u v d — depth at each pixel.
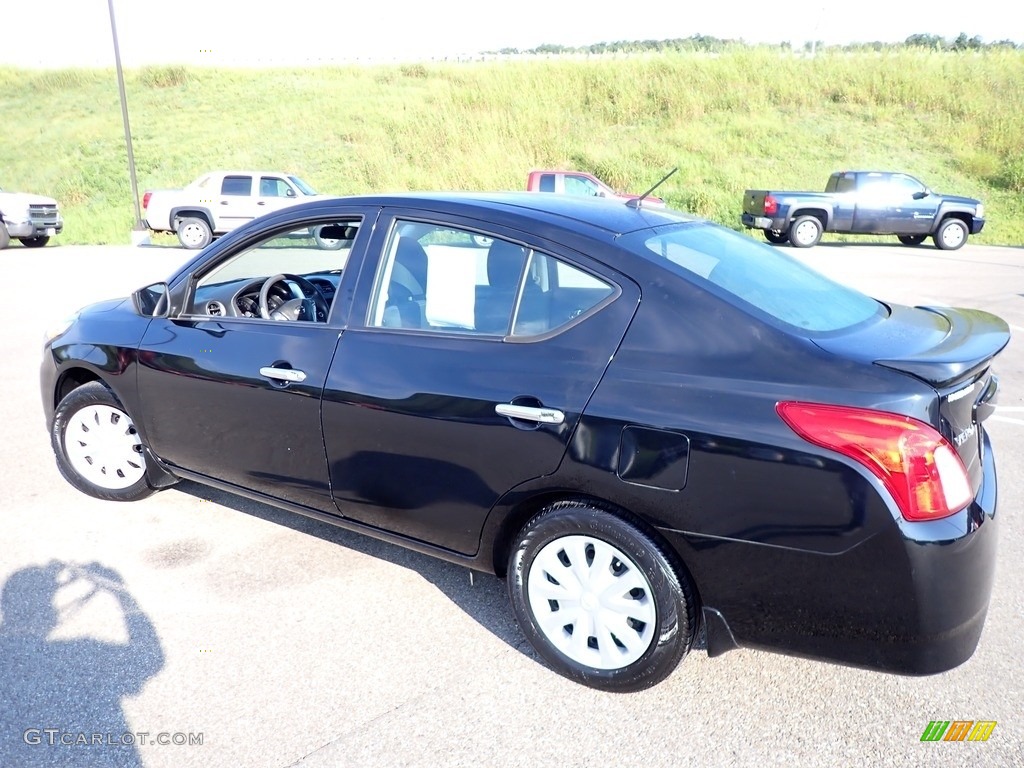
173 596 3.38
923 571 2.26
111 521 4.05
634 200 3.57
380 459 3.10
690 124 27.38
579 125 27.77
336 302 3.27
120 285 12.17
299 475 3.40
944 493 2.29
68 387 4.32
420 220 3.15
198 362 3.58
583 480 2.63
